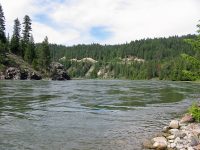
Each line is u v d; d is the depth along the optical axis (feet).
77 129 73.82
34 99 132.16
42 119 85.66
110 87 234.99
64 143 61.05
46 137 65.41
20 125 76.89
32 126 76.07
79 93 169.48
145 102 132.16
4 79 358.43
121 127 77.15
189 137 61.31
